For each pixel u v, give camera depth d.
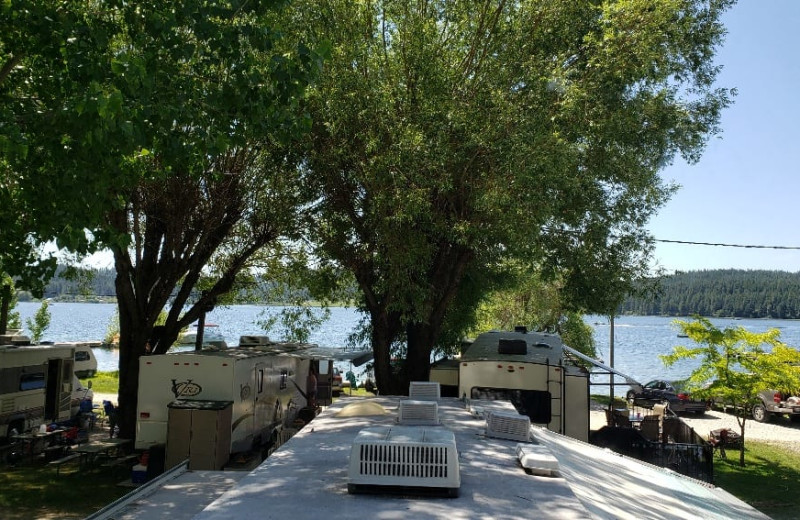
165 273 16.17
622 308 20.19
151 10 8.77
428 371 17.12
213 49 9.06
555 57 14.34
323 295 18.73
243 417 13.75
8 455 14.83
